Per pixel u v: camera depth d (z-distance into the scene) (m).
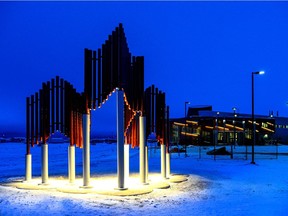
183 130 75.19
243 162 31.09
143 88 15.93
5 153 59.22
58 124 16.09
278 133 90.19
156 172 22.30
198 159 35.31
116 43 14.37
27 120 17.14
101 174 21.75
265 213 10.28
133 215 9.96
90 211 10.31
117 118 14.46
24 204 10.98
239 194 13.75
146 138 17.52
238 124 77.06
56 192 13.74
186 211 10.56
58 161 37.03
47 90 16.19
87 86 14.53
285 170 23.59
